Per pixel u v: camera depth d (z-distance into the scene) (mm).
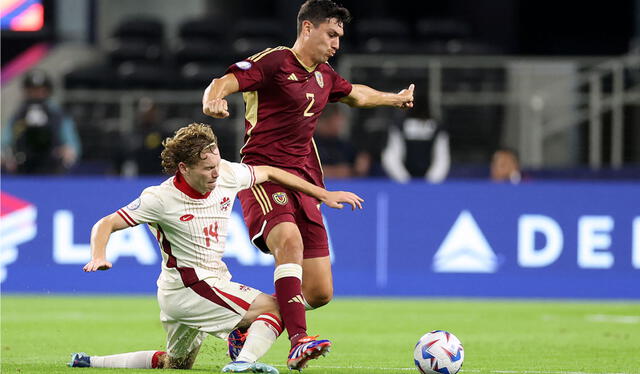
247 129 23484
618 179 55312
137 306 41469
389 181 46812
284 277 20906
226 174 20828
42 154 53344
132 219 19984
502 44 81500
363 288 46688
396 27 73375
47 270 46594
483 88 60719
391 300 45344
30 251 46688
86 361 21750
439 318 37656
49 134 53469
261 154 23188
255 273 45250
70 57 74312
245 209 22844
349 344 29219
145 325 34406
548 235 46406
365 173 53156
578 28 90500
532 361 25047
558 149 59812
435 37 73125
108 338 30469
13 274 46656
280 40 74312
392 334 32188
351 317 37938
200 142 19688
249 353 19906
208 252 20422
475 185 46688
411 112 51188
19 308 40500
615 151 58375
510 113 60562
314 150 24125
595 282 46219
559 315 39062
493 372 22625
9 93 69375
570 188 46406
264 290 45188
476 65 60219
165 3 78875
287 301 20531
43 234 46688
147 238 46812
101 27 78000
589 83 59875
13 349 27328
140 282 46719
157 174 52625
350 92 24688
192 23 73750
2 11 76312
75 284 46594
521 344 29281
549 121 59938
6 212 46750
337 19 22938
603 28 90250
